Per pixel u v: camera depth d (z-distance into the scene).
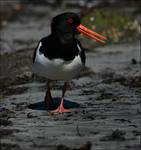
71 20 12.26
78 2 36.38
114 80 16.17
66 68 12.08
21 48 22.83
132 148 9.20
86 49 22.62
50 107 13.04
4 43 24.59
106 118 11.59
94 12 25.86
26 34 27.33
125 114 11.95
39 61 12.18
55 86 15.61
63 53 11.91
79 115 11.97
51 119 11.66
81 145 9.43
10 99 14.20
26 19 32.84
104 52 22.22
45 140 9.80
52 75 12.32
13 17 33.41
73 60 12.06
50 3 37.72
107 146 9.34
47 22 31.50
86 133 10.29
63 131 10.49
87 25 24.77
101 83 15.94
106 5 35.16
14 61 17.75
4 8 35.97
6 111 12.44
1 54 19.81
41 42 12.30
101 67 18.73
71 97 14.07
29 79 16.59
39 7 37.00
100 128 10.67
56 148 9.22
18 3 37.97
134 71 17.69
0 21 32.00
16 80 16.53
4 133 10.30
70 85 15.70
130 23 25.83
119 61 19.91
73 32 12.35
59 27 12.10
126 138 9.84
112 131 10.34
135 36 25.34
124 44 24.25
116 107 12.70
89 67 18.28
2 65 17.36
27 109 12.87
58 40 11.98
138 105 12.86
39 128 10.79
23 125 11.09
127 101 13.33
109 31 24.77
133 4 35.31
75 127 10.80
